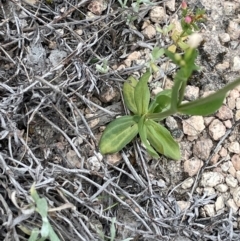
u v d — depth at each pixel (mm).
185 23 189
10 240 166
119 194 195
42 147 190
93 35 206
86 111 202
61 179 184
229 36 225
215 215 206
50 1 213
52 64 203
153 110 193
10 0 199
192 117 208
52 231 163
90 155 196
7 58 195
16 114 187
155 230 194
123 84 203
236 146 210
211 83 217
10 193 168
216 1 230
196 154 208
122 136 194
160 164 206
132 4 210
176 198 206
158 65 212
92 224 181
